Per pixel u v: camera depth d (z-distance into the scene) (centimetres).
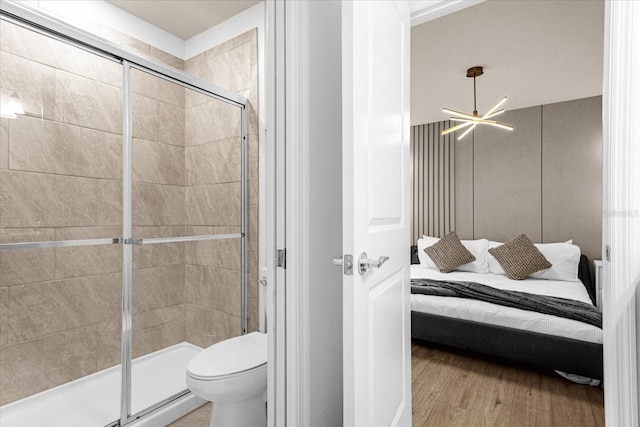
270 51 135
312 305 135
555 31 272
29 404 187
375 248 121
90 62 197
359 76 108
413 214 540
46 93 184
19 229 180
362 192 110
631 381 122
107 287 209
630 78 121
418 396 222
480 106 451
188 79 234
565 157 436
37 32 180
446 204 512
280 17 133
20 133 178
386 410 132
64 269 197
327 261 146
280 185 134
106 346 209
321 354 142
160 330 226
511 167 469
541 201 450
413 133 541
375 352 120
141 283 218
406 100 158
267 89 136
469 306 274
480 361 273
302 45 130
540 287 339
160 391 208
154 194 222
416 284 319
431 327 286
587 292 341
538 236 452
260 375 166
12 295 183
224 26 270
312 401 135
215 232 246
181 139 233
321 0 143
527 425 191
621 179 123
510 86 384
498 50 302
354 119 104
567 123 435
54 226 190
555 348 234
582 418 196
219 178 248
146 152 218
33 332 189
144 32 268
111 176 207
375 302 120
